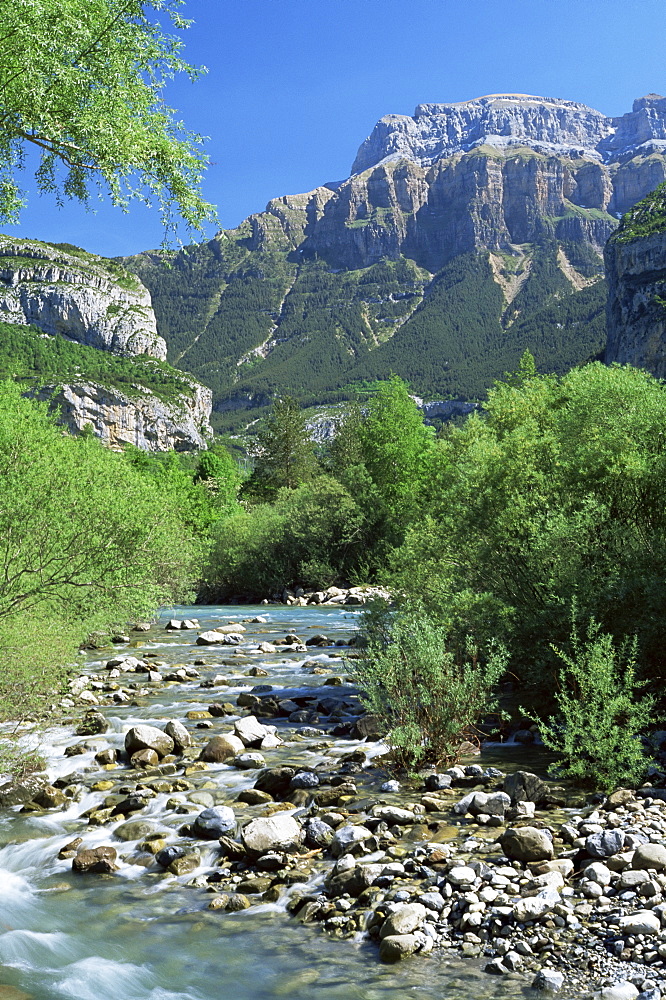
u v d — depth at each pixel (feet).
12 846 24.13
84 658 60.44
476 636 38.60
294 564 162.71
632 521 37.24
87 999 15.64
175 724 35.24
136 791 28.27
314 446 291.79
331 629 87.45
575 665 29.84
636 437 38.34
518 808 24.09
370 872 19.84
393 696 31.96
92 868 22.29
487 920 17.47
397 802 26.18
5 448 41.04
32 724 37.32
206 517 222.48
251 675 53.98
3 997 15.75
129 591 40.98
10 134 36.09
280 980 16.01
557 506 38.42
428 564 46.50
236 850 22.61
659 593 31.60
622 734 27.17
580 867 19.99
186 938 18.12
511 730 34.83
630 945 16.11
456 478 51.70
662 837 21.04
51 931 18.69
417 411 192.65
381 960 16.60
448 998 14.84
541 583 36.29
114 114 36.81
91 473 46.06
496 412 63.05
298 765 31.45
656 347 497.05
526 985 15.17
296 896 19.77
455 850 21.45
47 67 33.06
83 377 625.00
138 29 37.78
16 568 35.53
